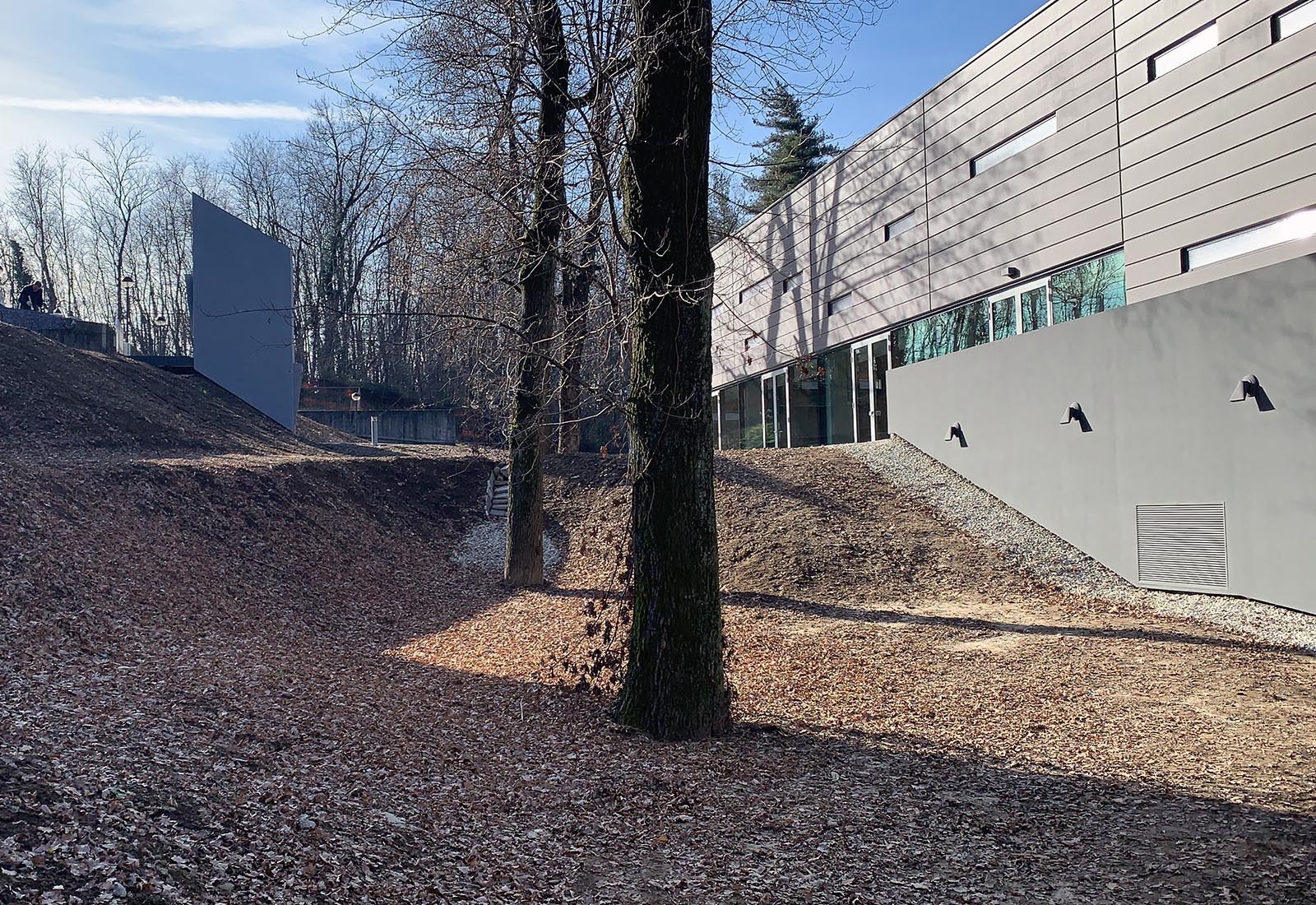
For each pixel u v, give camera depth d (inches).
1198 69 536.7
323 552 602.9
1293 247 482.9
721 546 647.1
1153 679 377.4
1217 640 426.6
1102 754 297.9
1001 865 221.6
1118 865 217.3
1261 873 204.8
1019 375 652.7
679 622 324.8
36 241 2310.5
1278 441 450.0
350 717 313.0
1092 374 577.9
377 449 1119.0
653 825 249.9
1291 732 306.0
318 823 213.9
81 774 206.4
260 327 1109.1
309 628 461.7
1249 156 505.7
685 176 311.9
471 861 216.2
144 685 301.4
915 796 271.4
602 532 743.7
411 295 446.3
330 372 1755.7
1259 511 462.9
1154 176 569.9
